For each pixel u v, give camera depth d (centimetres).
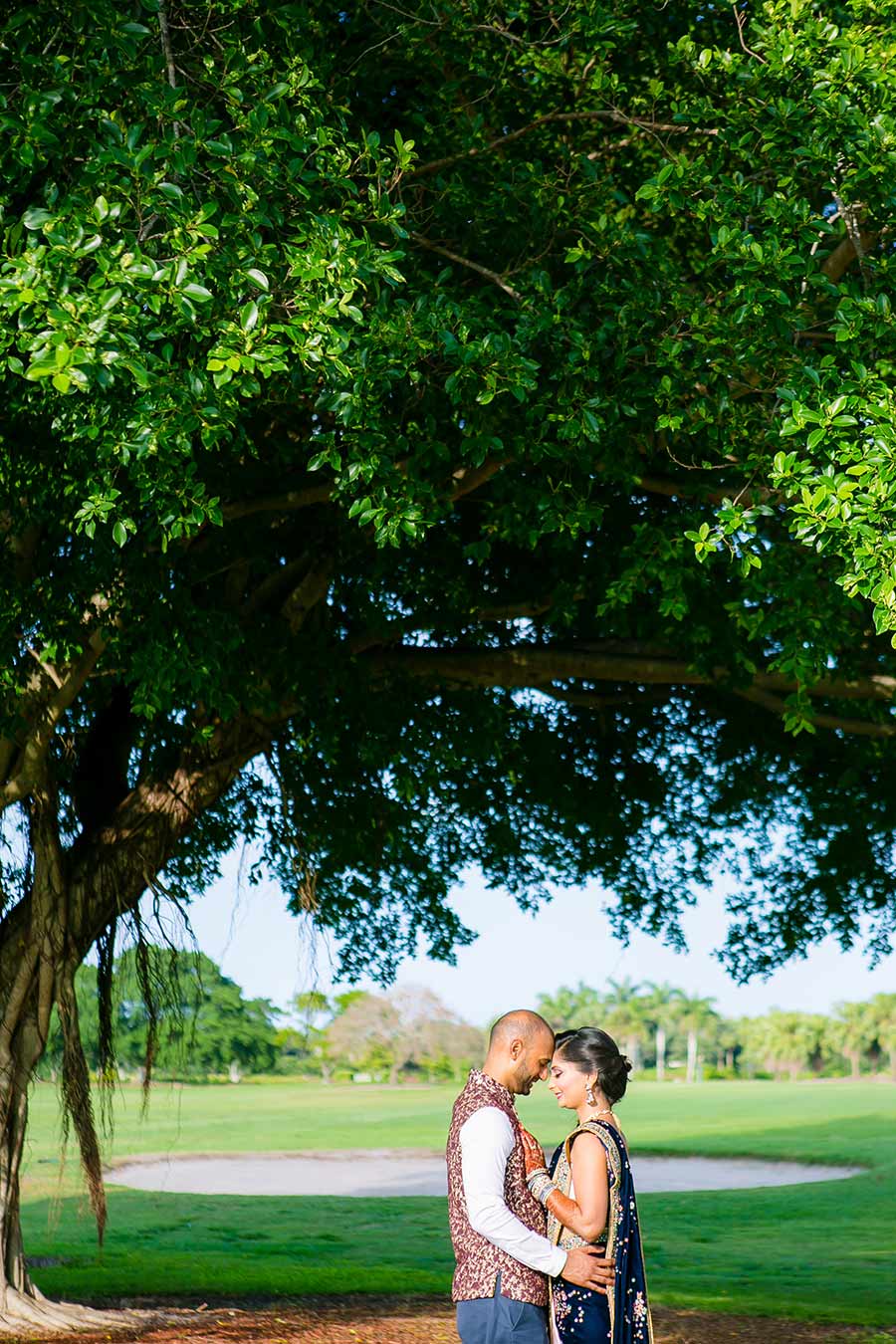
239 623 1096
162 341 759
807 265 824
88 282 679
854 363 779
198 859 1423
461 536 1259
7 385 813
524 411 897
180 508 761
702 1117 5288
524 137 1054
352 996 8825
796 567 1043
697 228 1067
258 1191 3120
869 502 706
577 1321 499
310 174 758
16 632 959
